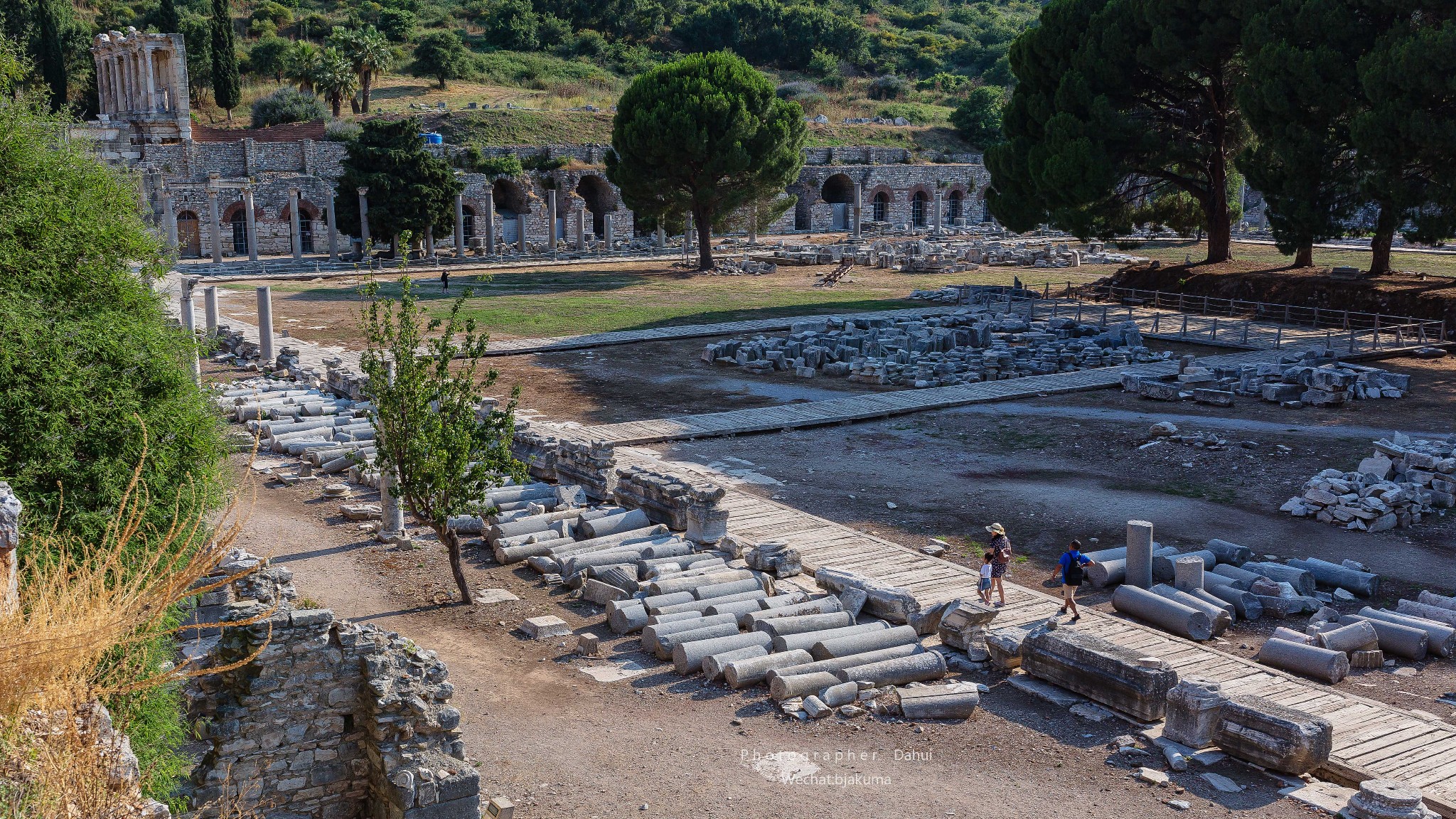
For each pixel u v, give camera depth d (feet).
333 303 191.31
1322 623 59.67
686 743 46.73
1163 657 56.29
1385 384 120.47
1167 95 185.26
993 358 135.23
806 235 343.46
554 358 145.18
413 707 39.78
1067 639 53.01
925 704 49.67
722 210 234.79
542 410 114.93
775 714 49.80
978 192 386.32
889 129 407.64
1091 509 82.58
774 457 97.50
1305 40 150.41
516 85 399.24
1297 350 145.48
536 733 47.39
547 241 314.76
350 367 128.26
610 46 466.29
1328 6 146.41
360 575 66.80
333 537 73.67
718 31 500.33
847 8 566.77
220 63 313.94
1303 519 80.53
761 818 40.91
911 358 136.67
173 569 36.24
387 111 334.85
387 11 407.03
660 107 215.92
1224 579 65.62
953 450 100.37
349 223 253.24
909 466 94.84
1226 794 43.32
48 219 57.16
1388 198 142.92
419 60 386.73
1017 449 100.63
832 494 86.17
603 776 43.83
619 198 326.24
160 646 43.14
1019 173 190.19
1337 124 150.00
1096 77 177.06
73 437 49.83
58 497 47.42
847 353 138.92
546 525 73.51
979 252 264.31
